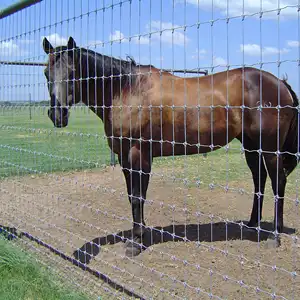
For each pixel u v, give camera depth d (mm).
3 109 4535
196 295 3104
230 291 3158
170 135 4051
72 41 3711
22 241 4340
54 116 3656
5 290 3141
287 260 3711
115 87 3941
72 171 8055
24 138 8055
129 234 4574
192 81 4168
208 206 5672
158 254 3941
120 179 7523
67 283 3307
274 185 4137
